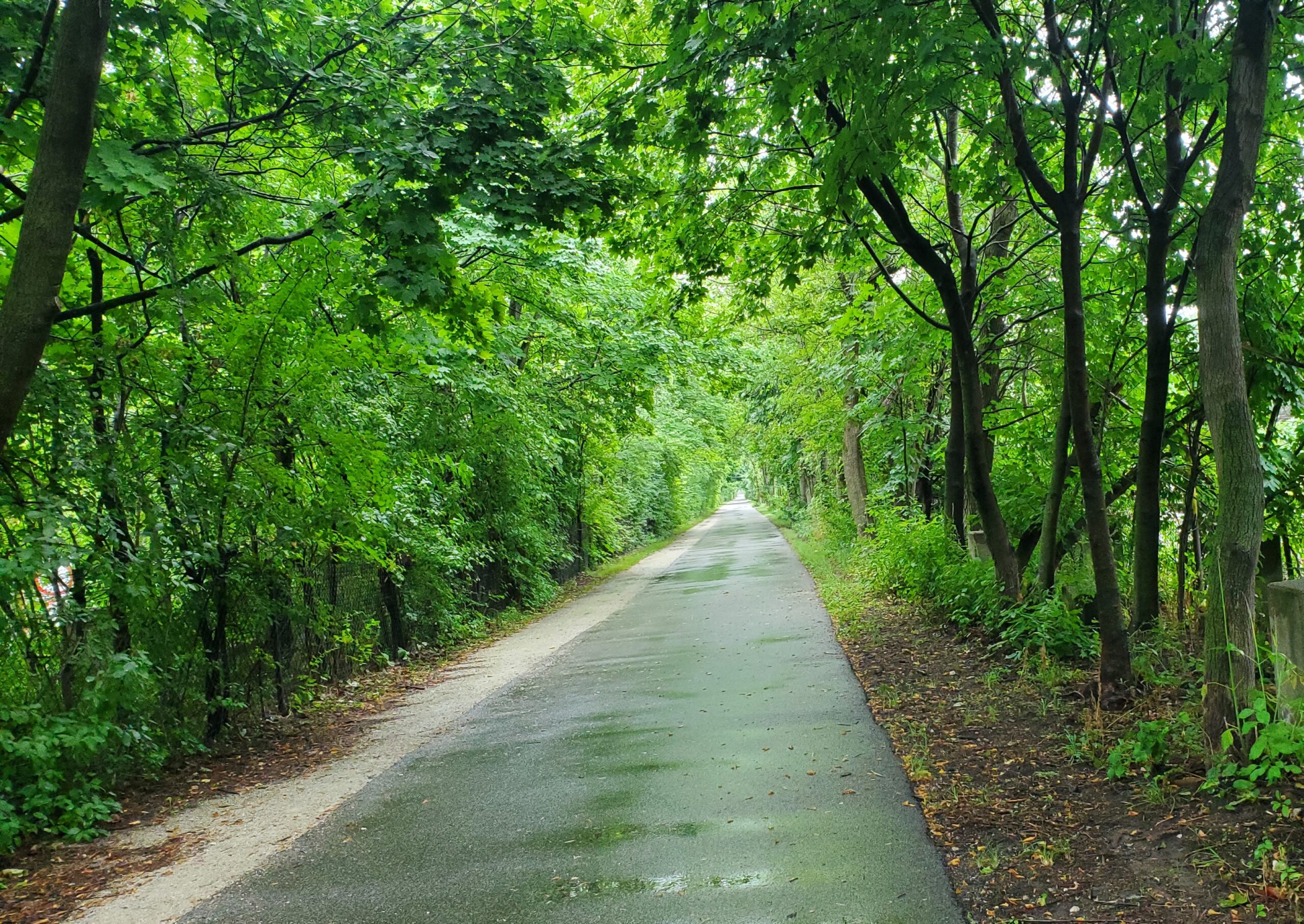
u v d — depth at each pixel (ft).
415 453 37.91
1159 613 24.32
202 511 23.00
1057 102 24.16
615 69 26.14
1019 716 19.93
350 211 22.33
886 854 13.29
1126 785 14.78
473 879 13.70
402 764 21.27
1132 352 29.96
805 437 76.28
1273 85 20.40
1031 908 11.24
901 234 27.30
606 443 75.36
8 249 21.40
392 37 24.91
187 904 13.61
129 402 22.57
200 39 22.91
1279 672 14.07
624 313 58.59
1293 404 26.22
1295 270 25.55
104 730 18.08
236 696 24.95
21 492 19.16
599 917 12.01
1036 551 37.52
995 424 40.40
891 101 18.40
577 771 19.21
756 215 31.60
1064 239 20.65
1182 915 10.61
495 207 21.67
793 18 18.89
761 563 77.20
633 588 65.00
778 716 22.50
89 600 20.43
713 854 13.87
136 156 18.37
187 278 21.68
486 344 37.19
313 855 15.34
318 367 24.48
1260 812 12.69
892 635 32.91
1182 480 30.32
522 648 40.47
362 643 33.63
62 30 15.75
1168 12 18.38
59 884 14.87
